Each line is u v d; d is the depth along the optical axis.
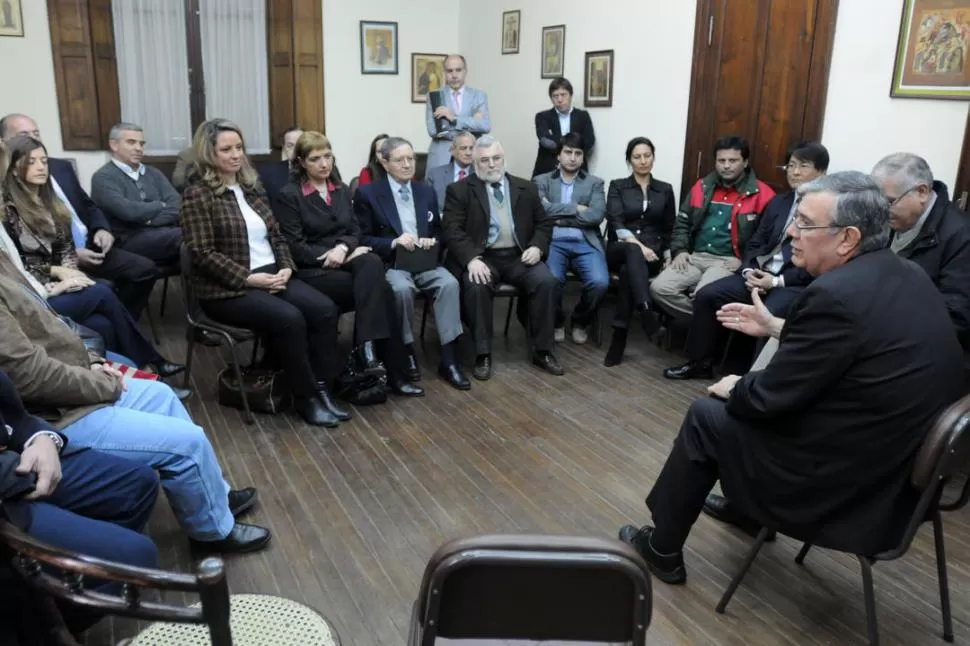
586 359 4.02
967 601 2.08
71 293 3.01
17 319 1.88
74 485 1.69
